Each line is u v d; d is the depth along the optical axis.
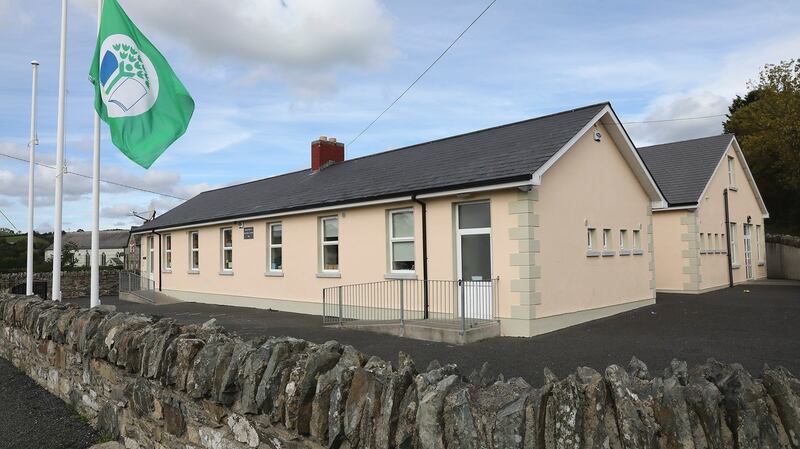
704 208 20.16
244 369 4.04
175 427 4.73
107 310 6.89
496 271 11.67
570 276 12.43
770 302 15.12
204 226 21.34
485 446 2.80
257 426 3.90
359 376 3.38
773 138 29.19
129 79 8.53
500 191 11.66
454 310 12.32
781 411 2.63
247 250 19.00
